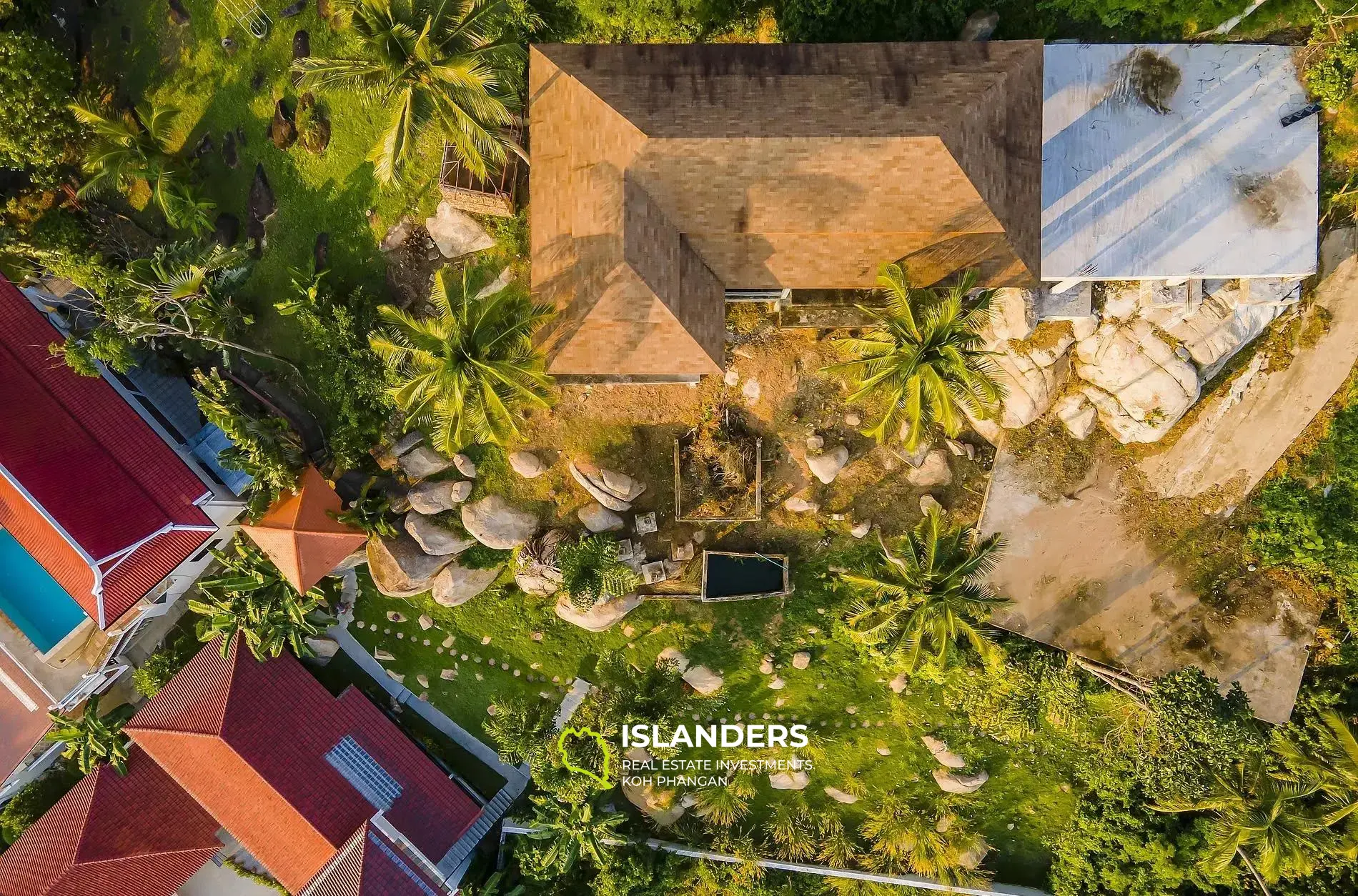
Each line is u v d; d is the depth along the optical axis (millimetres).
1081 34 23656
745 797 29266
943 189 20969
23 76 23266
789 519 27156
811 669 28234
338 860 26531
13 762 28672
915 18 22828
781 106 21078
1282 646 26359
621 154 21391
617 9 23094
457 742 29688
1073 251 23594
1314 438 25719
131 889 27609
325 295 25578
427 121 20188
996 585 27062
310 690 28359
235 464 25047
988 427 26531
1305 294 25062
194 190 26188
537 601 28734
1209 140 23391
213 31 26281
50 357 25828
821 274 22641
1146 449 26391
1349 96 23016
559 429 26859
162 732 27062
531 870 27625
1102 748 27031
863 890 28844
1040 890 28828
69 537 24406
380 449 26797
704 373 23281
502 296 20609
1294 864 23344
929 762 28578
